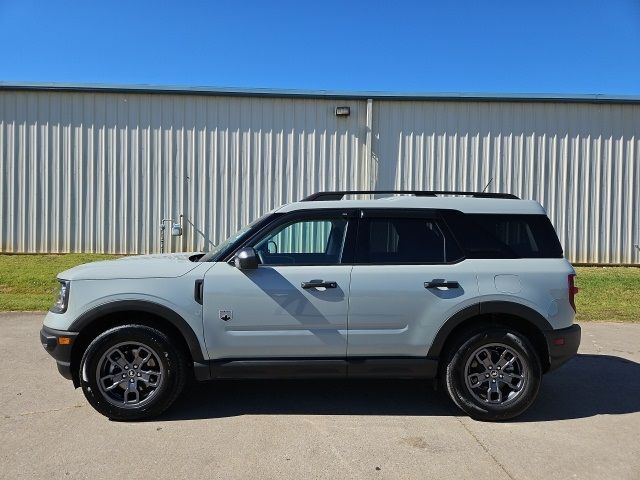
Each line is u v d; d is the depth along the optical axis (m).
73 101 12.95
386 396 5.17
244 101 13.08
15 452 3.83
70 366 4.45
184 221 13.15
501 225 4.77
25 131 12.94
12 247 13.07
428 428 4.37
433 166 13.23
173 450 3.88
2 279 11.00
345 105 13.12
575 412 4.79
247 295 4.45
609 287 11.33
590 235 13.38
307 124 13.12
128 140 13.02
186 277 4.49
